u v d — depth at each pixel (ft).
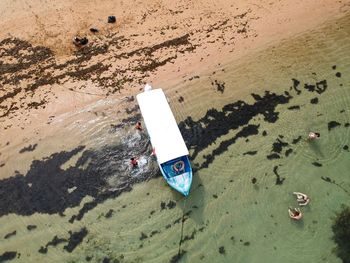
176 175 82.07
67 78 96.68
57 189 84.38
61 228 80.02
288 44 102.73
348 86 96.37
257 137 89.71
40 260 76.89
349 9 108.47
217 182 84.07
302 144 88.48
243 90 96.02
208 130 90.84
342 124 91.04
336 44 102.73
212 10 107.65
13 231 79.77
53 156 88.07
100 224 80.23
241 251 76.79
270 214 80.28
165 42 102.06
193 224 79.71
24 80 96.58
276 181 83.92
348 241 76.54
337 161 86.33
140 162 86.74
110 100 94.07
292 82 97.14
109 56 99.76
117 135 90.07
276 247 76.89
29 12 107.04
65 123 91.40
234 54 100.89
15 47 101.45
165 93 94.94
